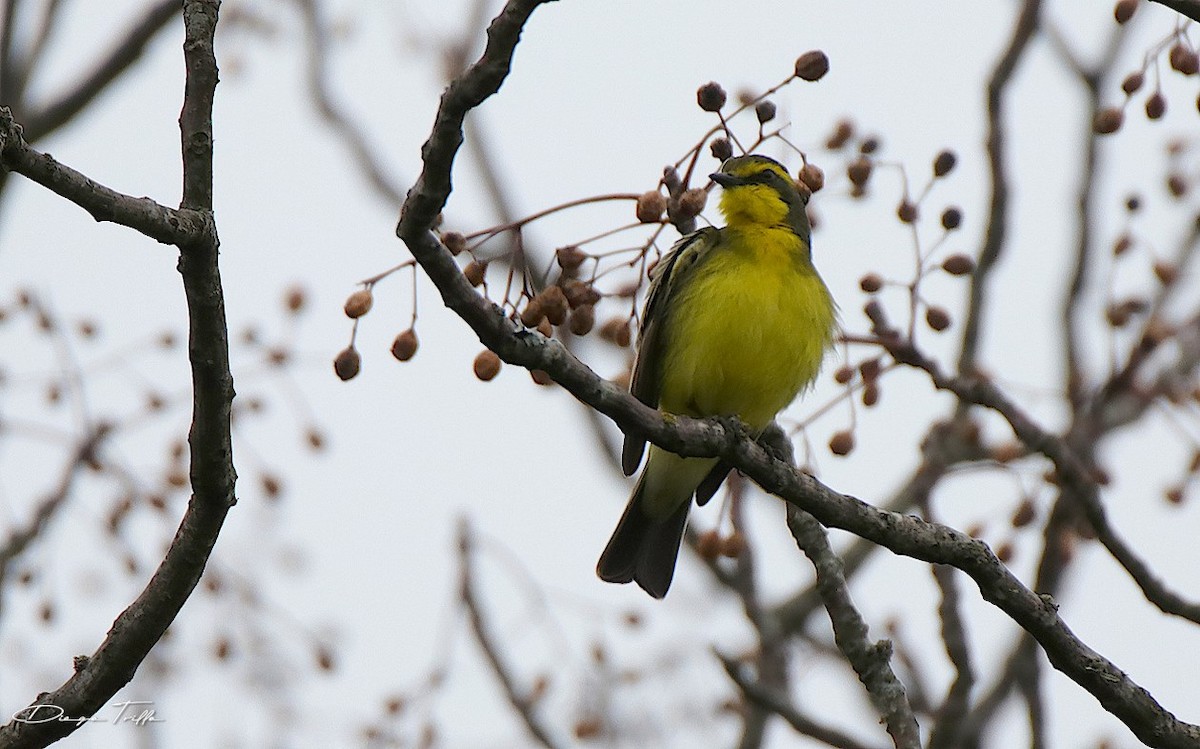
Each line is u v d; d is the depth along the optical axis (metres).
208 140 7.43
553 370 8.23
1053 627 8.91
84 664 8.20
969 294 13.06
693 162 8.98
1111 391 12.48
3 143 6.62
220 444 7.79
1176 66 9.98
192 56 7.45
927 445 12.98
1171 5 8.37
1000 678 11.90
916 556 8.96
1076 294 13.44
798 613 15.16
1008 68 12.79
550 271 10.30
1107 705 8.92
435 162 7.17
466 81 6.98
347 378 8.82
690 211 8.80
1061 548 11.58
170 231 7.18
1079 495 10.99
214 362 7.61
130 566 13.50
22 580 13.08
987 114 12.88
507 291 8.67
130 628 8.09
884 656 9.85
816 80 8.95
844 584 10.13
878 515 8.96
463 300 7.77
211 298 7.46
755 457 8.88
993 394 11.23
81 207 6.96
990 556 8.94
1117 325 12.37
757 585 13.96
